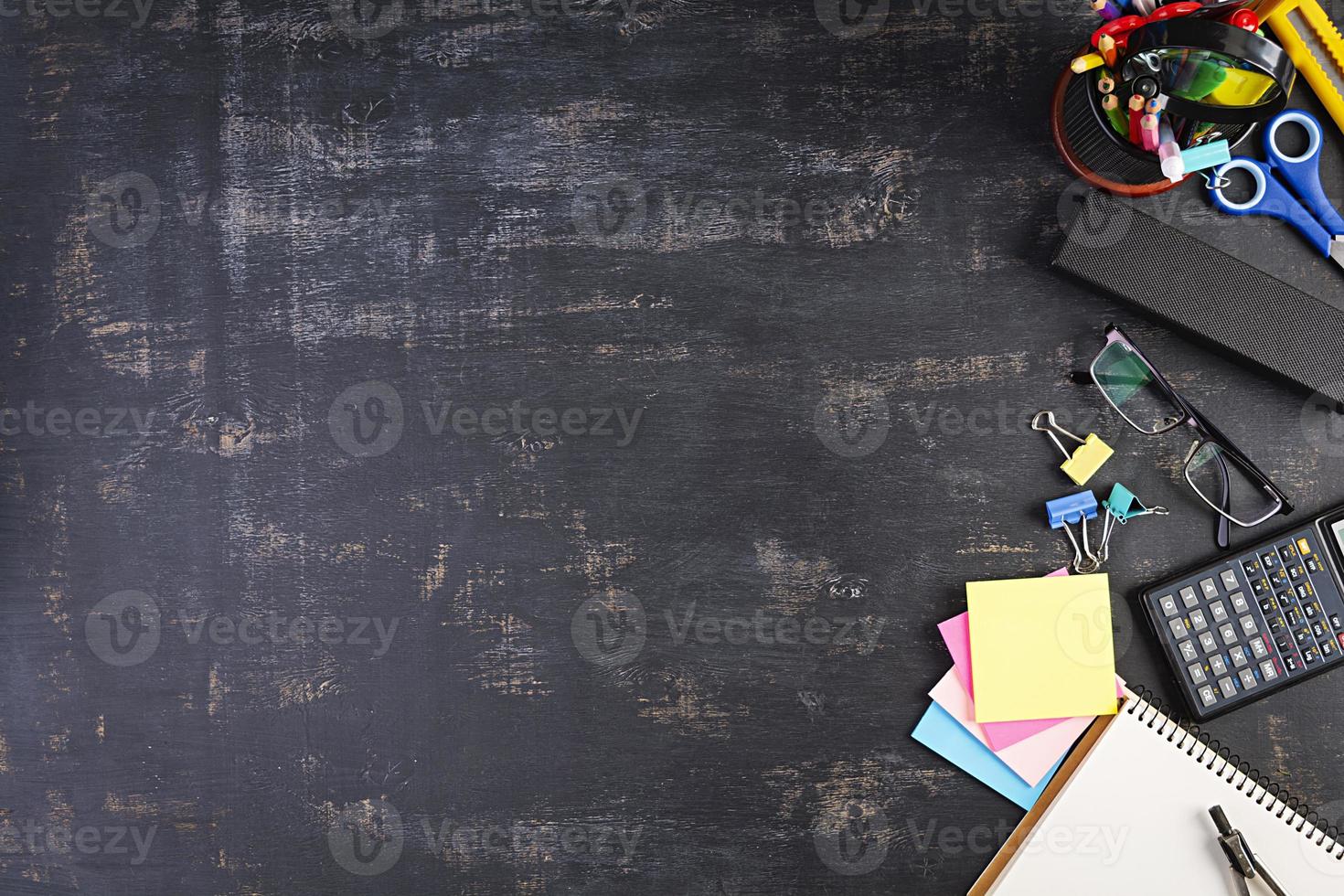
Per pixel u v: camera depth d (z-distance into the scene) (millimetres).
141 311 862
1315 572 793
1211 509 823
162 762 860
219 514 860
